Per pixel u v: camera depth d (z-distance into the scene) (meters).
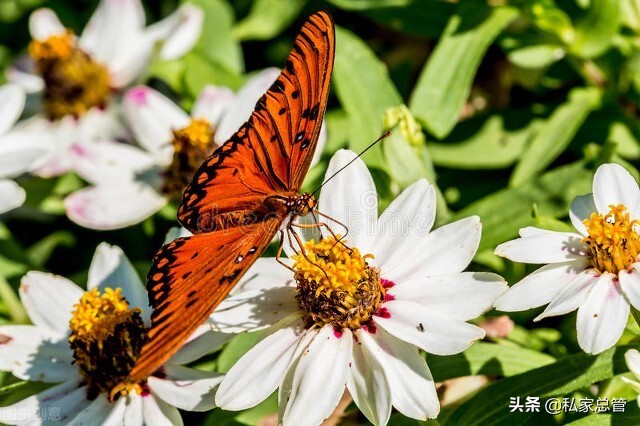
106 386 0.94
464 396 0.96
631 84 1.03
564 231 0.95
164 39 1.03
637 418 0.92
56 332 0.95
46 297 0.96
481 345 0.95
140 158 1.02
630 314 0.93
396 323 0.92
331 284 0.92
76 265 1.04
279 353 0.92
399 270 0.93
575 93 1.03
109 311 0.94
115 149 1.02
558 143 1.00
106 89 1.04
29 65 1.06
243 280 0.93
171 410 0.93
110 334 0.93
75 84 1.04
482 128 1.03
